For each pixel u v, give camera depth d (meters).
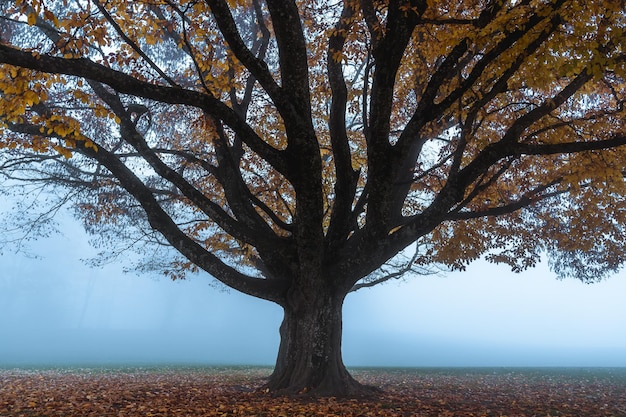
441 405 10.75
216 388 13.86
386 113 10.42
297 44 10.49
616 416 9.66
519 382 17.88
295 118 10.44
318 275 11.88
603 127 11.99
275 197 17.19
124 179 13.04
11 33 13.80
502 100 12.56
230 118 9.91
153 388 13.53
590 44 7.96
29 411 9.16
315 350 11.93
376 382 17.64
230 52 12.37
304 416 8.77
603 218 15.53
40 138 10.91
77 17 10.20
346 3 11.91
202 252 12.73
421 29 12.61
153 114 17.05
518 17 8.72
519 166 14.72
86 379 17.33
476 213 13.70
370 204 11.33
